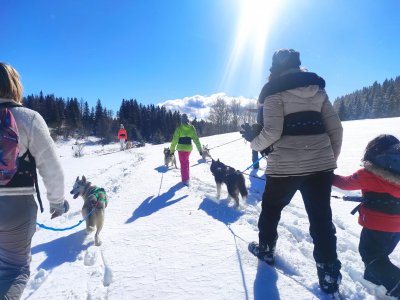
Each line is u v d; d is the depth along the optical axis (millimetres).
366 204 3031
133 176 10930
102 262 4156
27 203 2379
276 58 3129
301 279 3242
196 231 4902
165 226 5297
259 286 3156
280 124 2963
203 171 11062
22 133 2312
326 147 2990
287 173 2980
